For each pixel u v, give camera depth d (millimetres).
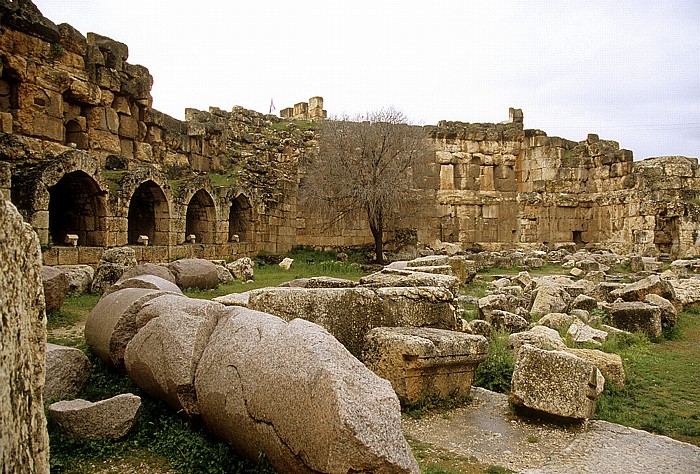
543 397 7109
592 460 5938
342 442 4117
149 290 8195
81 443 5555
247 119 32656
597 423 7094
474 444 6398
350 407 4250
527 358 7406
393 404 4570
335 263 25766
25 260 2961
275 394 4680
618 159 35344
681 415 7703
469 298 16422
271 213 28828
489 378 8875
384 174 27672
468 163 36375
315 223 30984
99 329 7781
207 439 5668
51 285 11070
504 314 12367
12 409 2469
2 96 17547
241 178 27469
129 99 22656
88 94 20266
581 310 14156
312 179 28703
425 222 34625
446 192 35500
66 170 16234
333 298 8438
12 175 15555
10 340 2531
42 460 2820
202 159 27438
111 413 5766
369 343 7871
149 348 6195
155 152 24297
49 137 18719
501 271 27016
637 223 32531
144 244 19859
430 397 7582
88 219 18109
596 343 11133
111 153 21406
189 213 24391
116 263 14852
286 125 34406
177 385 5684
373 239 31641
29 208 15148
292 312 8203
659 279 15539
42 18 18516
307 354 4770
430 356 7375
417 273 11125
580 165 36844
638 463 5867
